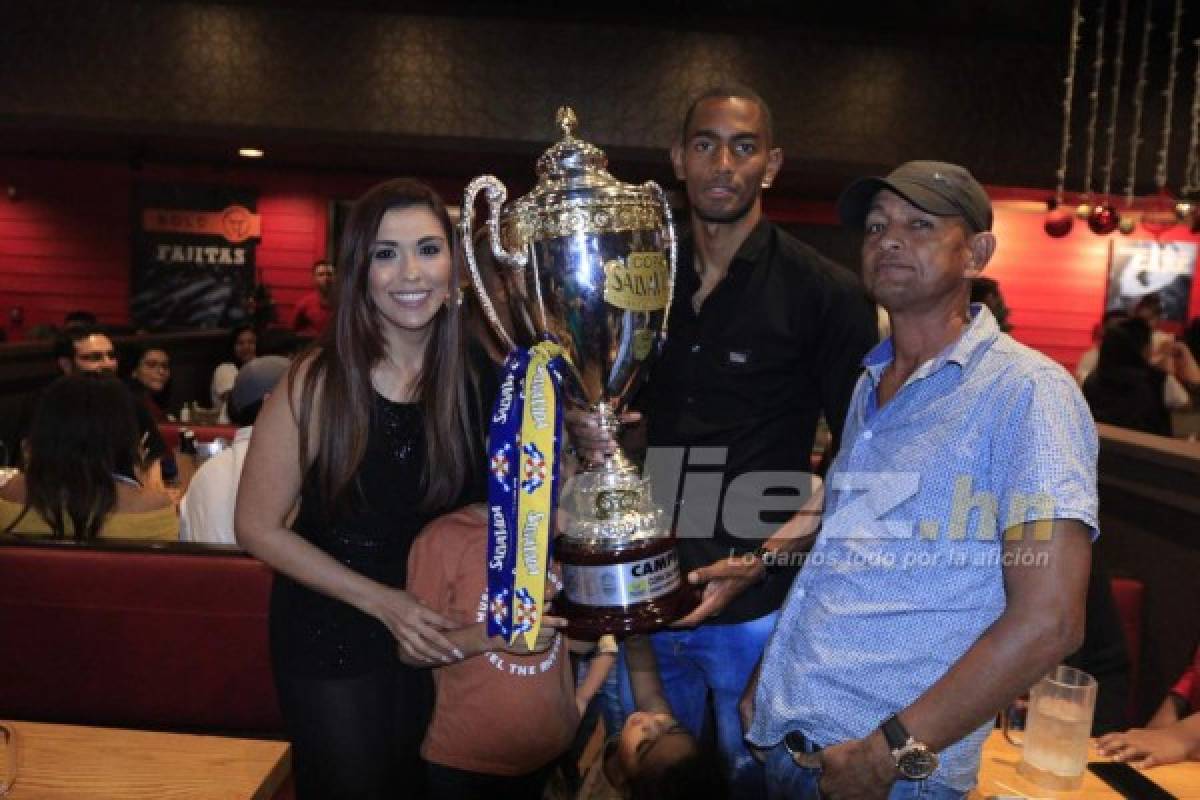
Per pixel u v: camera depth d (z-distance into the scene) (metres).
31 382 4.41
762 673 1.28
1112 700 1.84
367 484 1.30
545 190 1.22
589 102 5.19
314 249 8.23
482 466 1.38
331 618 1.35
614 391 1.27
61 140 6.44
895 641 1.11
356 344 1.25
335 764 1.36
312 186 8.14
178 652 1.87
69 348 3.70
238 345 5.64
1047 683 1.34
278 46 5.09
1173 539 2.34
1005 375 1.07
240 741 1.31
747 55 5.22
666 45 5.19
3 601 1.85
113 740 1.30
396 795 1.40
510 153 5.38
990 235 1.15
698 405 1.66
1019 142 5.38
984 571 1.08
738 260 1.61
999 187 5.68
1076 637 0.99
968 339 1.11
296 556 1.28
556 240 1.19
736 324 1.63
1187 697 1.80
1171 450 2.35
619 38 5.18
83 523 2.02
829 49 5.27
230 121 5.09
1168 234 8.42
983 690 1.01
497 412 1.18
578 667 1.72
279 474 1.29
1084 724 1.31
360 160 7.02
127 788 1.19
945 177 1.13
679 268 1.69
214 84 5.08
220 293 8.23
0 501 2.09
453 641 1.22
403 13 5.10
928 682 1.10
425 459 1.31
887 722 1.07
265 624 1.85
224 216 8.13
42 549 1.86
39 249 8.17
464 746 1.30
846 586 1.15
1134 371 3.79
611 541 1.21
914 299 1.14
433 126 5.16
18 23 5.00
